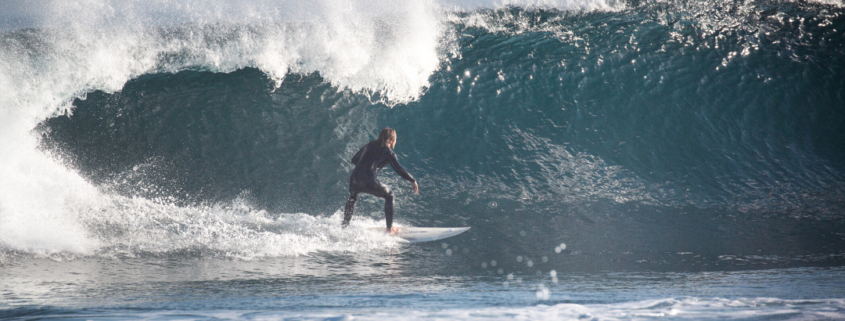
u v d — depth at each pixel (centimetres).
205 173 2448
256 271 1420
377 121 2986
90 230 1731
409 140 2862
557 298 859
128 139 2639
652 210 2241
